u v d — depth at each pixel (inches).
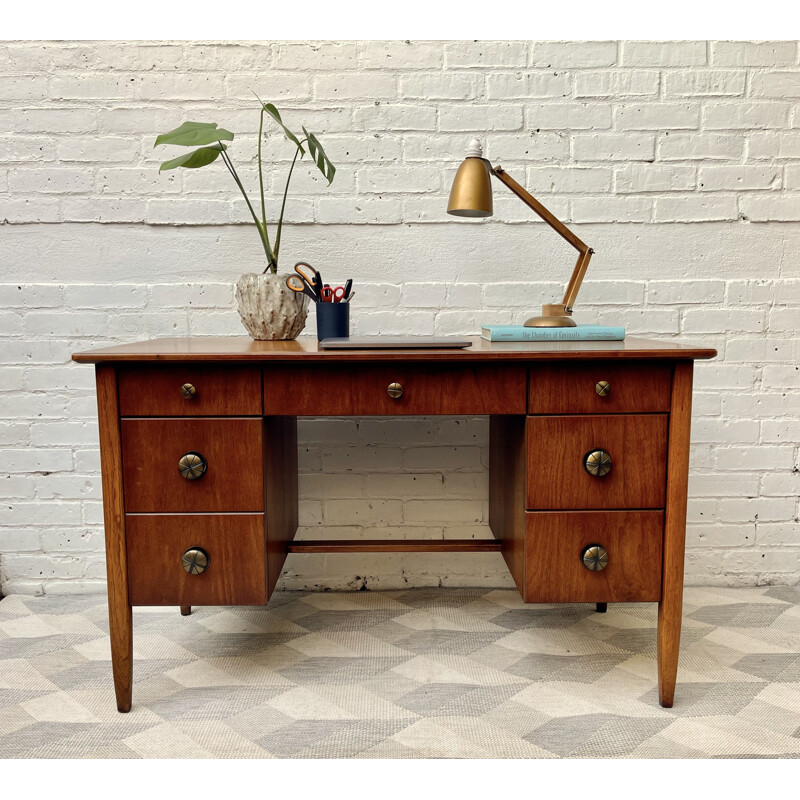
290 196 66.1
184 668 54.3
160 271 66.6
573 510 46.9
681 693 50.0
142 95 64.8
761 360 68.0
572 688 50.9
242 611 65.2
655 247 67.1
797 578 70.2
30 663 55.1
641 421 46.3
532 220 66.7
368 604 66.7
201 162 54.2
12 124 64.6
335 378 46.1
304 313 58.3
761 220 66.7
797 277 67.3
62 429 67.7
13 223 65.6
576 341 53.4
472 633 60.2
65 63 64.3
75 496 68.5
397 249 66.8
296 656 56.2
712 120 65.7
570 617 63.4
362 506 70.1
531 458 46.5
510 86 65.4
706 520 69.6
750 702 48.8
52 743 44.5
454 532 70.4
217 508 46.8
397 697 49.8
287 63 64.9
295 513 63.6
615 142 65.9
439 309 67.4
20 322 66.6
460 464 69.9
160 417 46.2
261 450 46.4
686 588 69.6
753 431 68.7
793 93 65.5
